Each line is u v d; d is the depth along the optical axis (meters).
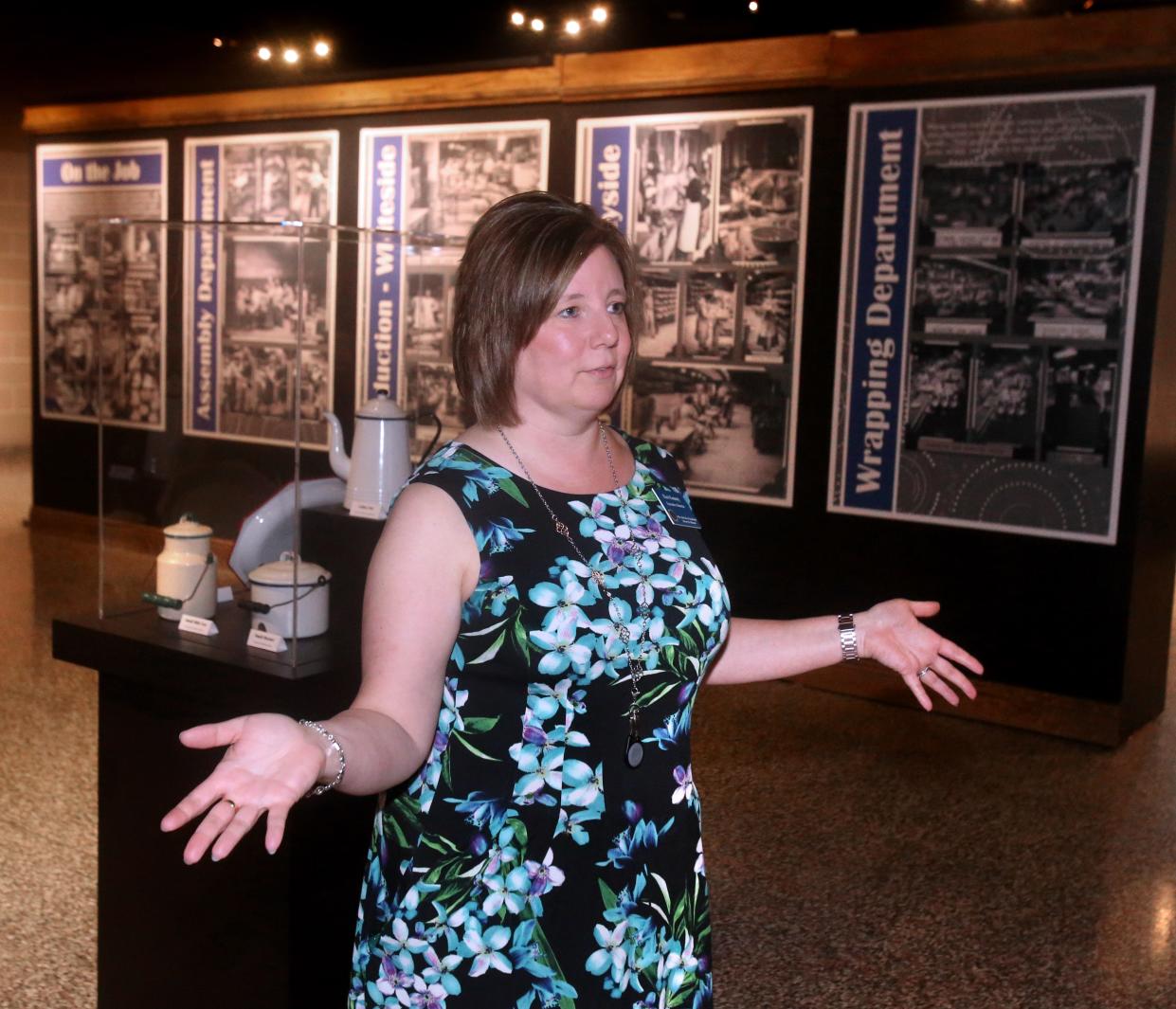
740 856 4.09
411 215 6.89
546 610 1.61
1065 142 5.09
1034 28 5.07
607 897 1.64
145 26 9.85
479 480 1.66
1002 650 5.46
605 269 1.67
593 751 1.64
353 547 2.62
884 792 4.66
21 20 9.26
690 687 1.72
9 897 3.60
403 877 1.65
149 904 2.58
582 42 9.33
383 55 10.12
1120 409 5.10
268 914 2.41
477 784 1.62
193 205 7.72
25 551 8.07
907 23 8.45
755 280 5.90
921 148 5.41
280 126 7.29
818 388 5.80
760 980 3.32
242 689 2.37
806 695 5.84
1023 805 4.57
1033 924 3.66
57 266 8.34
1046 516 5.30
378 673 1.58
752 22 8.85
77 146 8.14
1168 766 5.02
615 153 6.19
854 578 5.79
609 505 1.72
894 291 5.54
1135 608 5.23
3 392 11.59
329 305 2.54
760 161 5.82
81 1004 3.07
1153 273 4.98
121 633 2.55
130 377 2.66
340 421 2.61
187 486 2.65
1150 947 3.54
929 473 5.55
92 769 4.55
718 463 6.10
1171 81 4.86
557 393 1.66
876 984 3.32
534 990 1.62
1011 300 5.28
